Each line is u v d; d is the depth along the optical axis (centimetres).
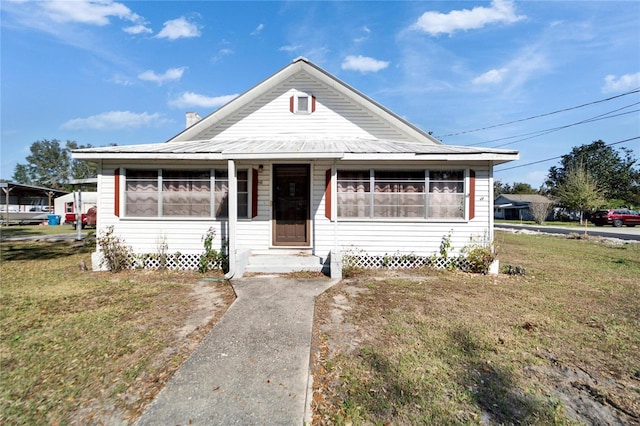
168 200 834
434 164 830
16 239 1569
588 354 379
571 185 3522
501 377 327
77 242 1462
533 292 636
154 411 261
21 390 295
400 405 278
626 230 2477
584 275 799
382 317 486
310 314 487
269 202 873
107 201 826
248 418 253
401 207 838
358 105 991
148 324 453
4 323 454
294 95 991
